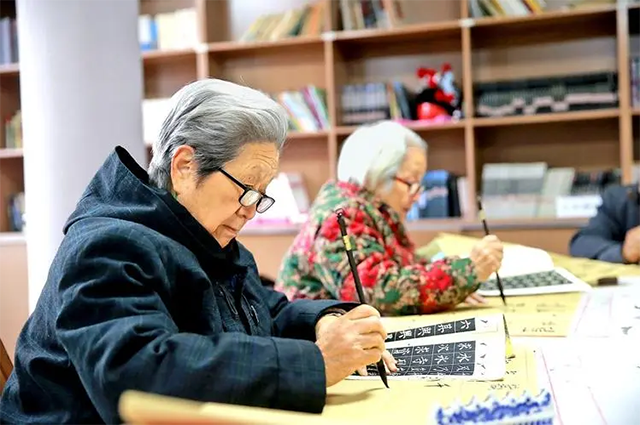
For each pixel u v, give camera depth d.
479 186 4.50
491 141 4.50
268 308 1.51
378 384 1.22
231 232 1.25
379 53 4.65
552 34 4.40
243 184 1.18
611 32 4.32
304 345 1.04
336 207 2.06
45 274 2.54
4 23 4.82
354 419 1.02
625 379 1.17
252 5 4.84
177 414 0.64
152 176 1.22
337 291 1.98
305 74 4.80
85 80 2.52
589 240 3.04
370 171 2.24
